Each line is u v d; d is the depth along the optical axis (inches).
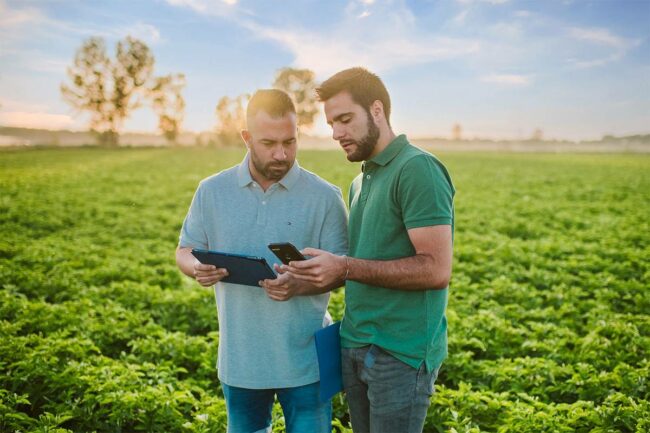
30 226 628.1
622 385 207.2
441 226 105.0
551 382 221.6
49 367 213.2
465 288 359.9
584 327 285.7
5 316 286.2
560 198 991.6
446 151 4106.8
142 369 219.1
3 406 175.0
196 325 304.2
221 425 178.4
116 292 346.6
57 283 357.4
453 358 236.5
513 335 269.0
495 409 196.7
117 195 949.2
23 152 2508.6
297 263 104.4
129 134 3843.5
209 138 3858.3
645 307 329.4
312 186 128.2
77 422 189.6
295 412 130.6
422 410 116.2
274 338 125.0
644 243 538.9
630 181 1346.0
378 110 112.1
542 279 395.2
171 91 3722.9
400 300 112.1
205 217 130.4
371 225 114.0
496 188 1149.1
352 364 121.0
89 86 3533.5
